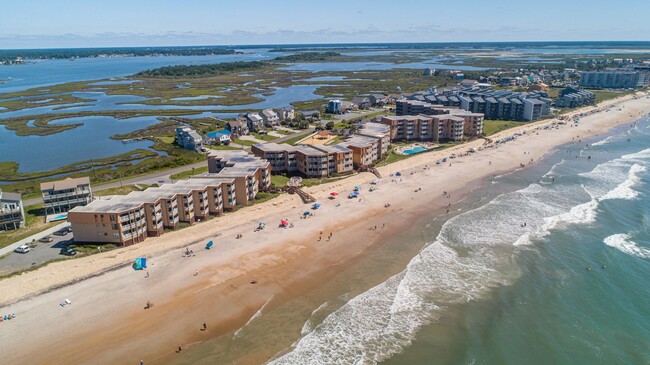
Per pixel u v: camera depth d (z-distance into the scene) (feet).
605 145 551.59
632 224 315.17
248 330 206.08
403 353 191.52
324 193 383.45
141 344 196.54
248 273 254.27
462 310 220.84
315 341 198.39
